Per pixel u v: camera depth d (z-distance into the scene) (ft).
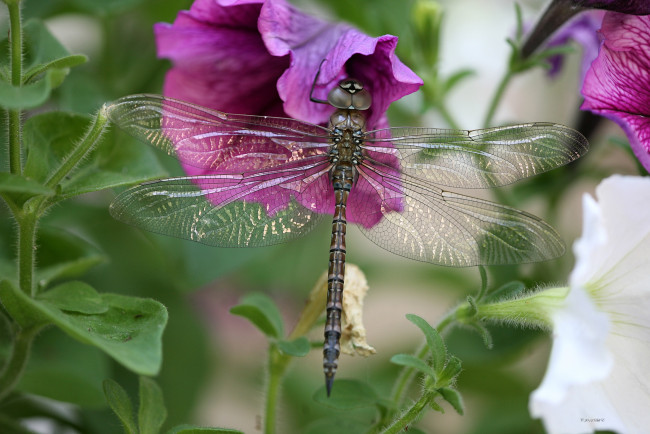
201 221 1.68
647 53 1.65
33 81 1.61
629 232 1.57
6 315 1.63
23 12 1.80
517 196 1.81
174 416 1.80
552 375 1.53
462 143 1.72
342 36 1.66
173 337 1.82
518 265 1.74
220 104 1.70
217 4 1.65
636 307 1.60
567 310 1.56
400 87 1.64
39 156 1.60
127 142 1.67
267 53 1.69
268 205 1.70
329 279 1.69
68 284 1.60
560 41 1.80
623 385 1.59
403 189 1.72
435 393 1.59
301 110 1.66
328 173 1.72
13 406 1.75
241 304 1.67
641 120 1.65
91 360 1.75
